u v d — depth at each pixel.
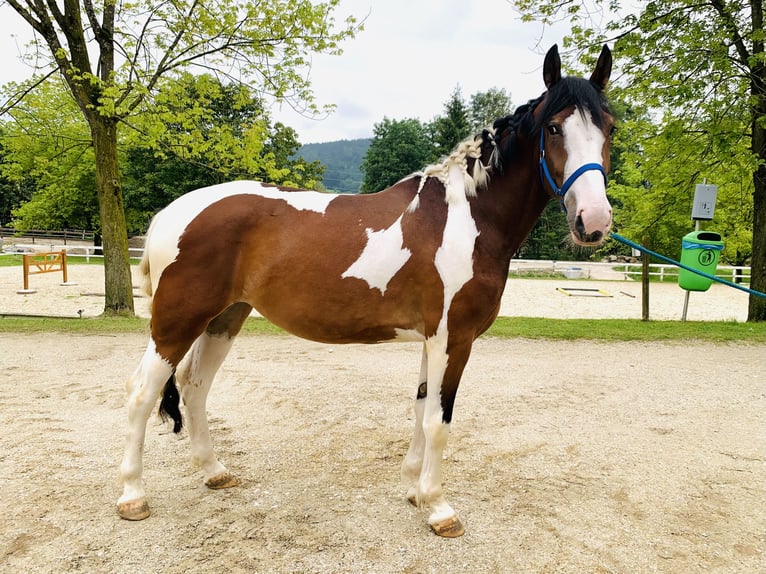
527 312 11.27
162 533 2.26
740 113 7.45
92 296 11.77
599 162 1.94
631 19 7.70
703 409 4.28
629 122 8.97
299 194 2.38
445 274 2.16
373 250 2.20
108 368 5.21
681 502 2.69
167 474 2.87
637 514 2.56
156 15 7.37
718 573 2.09
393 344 6.76
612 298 13.96
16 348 6.05
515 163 2.25
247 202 2.32
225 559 2.08
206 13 7.33
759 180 8.47
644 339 7.16
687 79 7.46
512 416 4.04
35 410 3.89
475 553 2.18
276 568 2.03
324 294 2.23
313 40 7.48
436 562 2.11
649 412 4.19
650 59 7.64
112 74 6.45
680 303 13.22
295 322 2.33
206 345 2.62
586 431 3.73
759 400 4.54
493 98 36.50
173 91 7.03
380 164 37.69
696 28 7.23
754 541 2.34
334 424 3.75
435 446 2.27
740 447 3.46
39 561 2.03
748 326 8.12
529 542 2.28
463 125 33.19
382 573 2.03
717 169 8.73
